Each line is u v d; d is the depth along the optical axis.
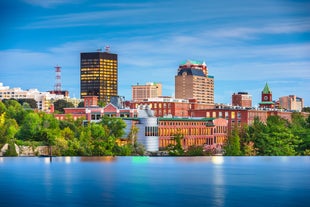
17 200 127.19
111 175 187.00
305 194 139.88
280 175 193.12
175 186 155.25
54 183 160.00
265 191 145.62
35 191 141.75
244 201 128.38
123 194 137.62
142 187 152.75
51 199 128.75
